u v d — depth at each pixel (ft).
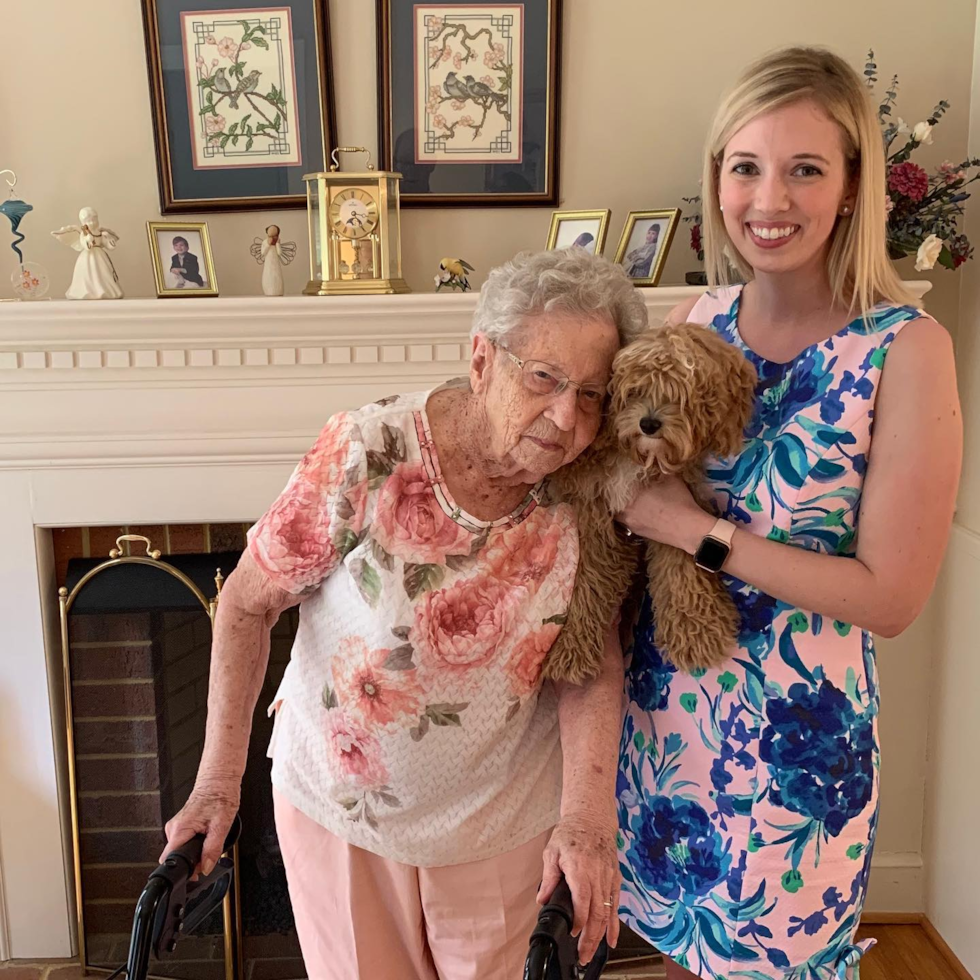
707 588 3.57
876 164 3.39
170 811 6.68
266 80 6.46
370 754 3.54
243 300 5.78
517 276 3.18
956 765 6.56
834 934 3.81
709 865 3.84
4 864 6.71
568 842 3.21
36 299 6.30
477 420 3.37
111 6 6.37
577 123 6.61
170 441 6.16
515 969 3.88
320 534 3.42
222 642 3.76
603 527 3.54
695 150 6.61
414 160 6.59
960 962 6.54
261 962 6.76
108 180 6.59
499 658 3.48
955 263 5.97
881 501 3.34
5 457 6.16
